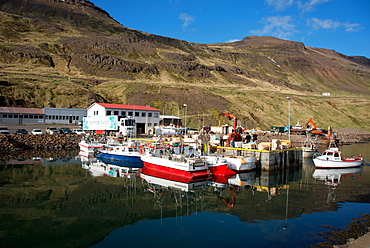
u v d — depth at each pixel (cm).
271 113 15200
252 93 18438
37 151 6425
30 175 4034
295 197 3144
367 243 1877
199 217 2470
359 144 10706
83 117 8844
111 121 7806
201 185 3725
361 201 2992
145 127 8938
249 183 3925
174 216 2492
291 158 5412
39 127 8300
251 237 2034
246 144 5416
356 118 17100
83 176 4091
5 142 6231
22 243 1931
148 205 2803
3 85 11338
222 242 1962
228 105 14262
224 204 2862
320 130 11588
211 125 11488
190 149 4947
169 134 8025
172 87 15788
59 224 2281
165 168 4172
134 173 4431
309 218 2434
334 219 2409
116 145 6059
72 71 19550
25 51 19125
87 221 2355
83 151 6394
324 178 4356
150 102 13325
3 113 8350
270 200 3011
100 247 1892
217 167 4347
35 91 11744
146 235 2092
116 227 2238
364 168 5428
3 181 3641
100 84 16200
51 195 3078
